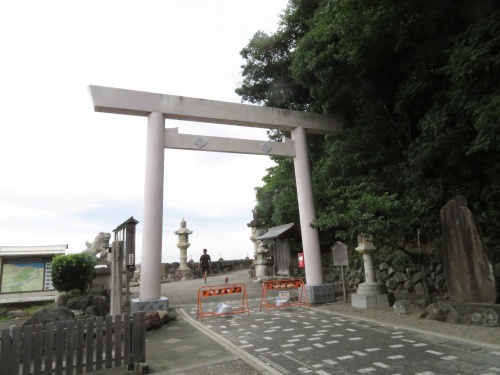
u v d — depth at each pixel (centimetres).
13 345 429
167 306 902
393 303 925
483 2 704
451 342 563
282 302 1002
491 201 850
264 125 1142
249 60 1614
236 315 900
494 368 441
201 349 589
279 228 1681
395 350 538
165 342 645
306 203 1125
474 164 848
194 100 1039
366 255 973
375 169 1134
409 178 939
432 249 993
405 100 921
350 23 863
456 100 735
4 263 1052
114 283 764
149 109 982
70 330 462
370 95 1058
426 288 819
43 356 513
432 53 830
